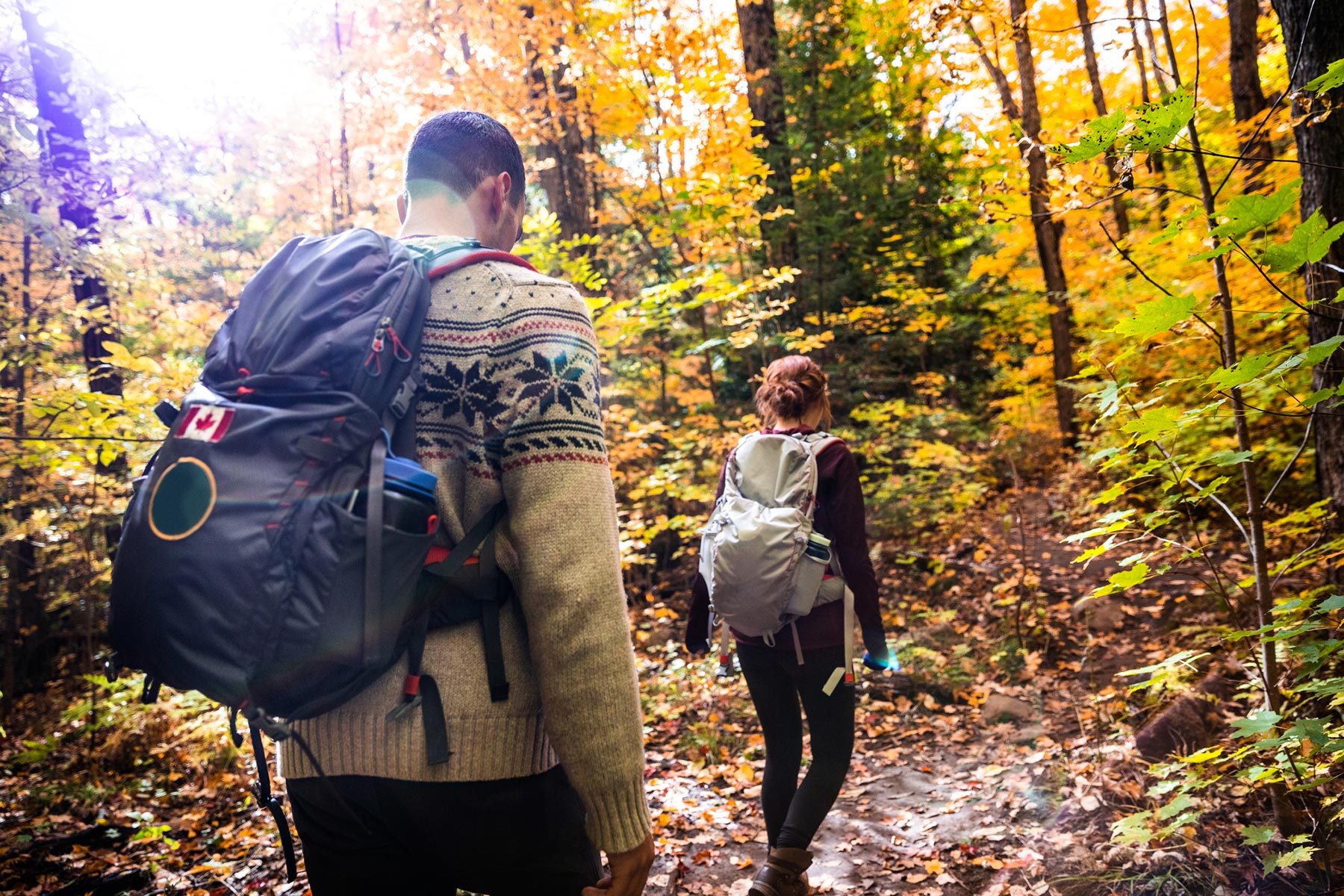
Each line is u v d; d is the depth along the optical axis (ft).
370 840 3.44
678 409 25.44
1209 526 17.83
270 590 2.80
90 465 14.30
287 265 3.51
